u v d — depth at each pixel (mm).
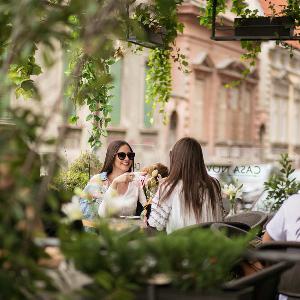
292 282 5762
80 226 5285
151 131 33031
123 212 9016
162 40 9781
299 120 53344
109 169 9281
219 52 40125
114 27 4062
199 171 7273
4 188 3645
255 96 45375
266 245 5508
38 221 3879
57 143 3766
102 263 3816
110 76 5953
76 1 3893
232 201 10203
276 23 10070
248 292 4223
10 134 3717
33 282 3639
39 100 3885
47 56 3957
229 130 42031
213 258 3883
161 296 3908
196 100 37906
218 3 11328
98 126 10383
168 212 7250
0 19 4082
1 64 4941
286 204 5957
